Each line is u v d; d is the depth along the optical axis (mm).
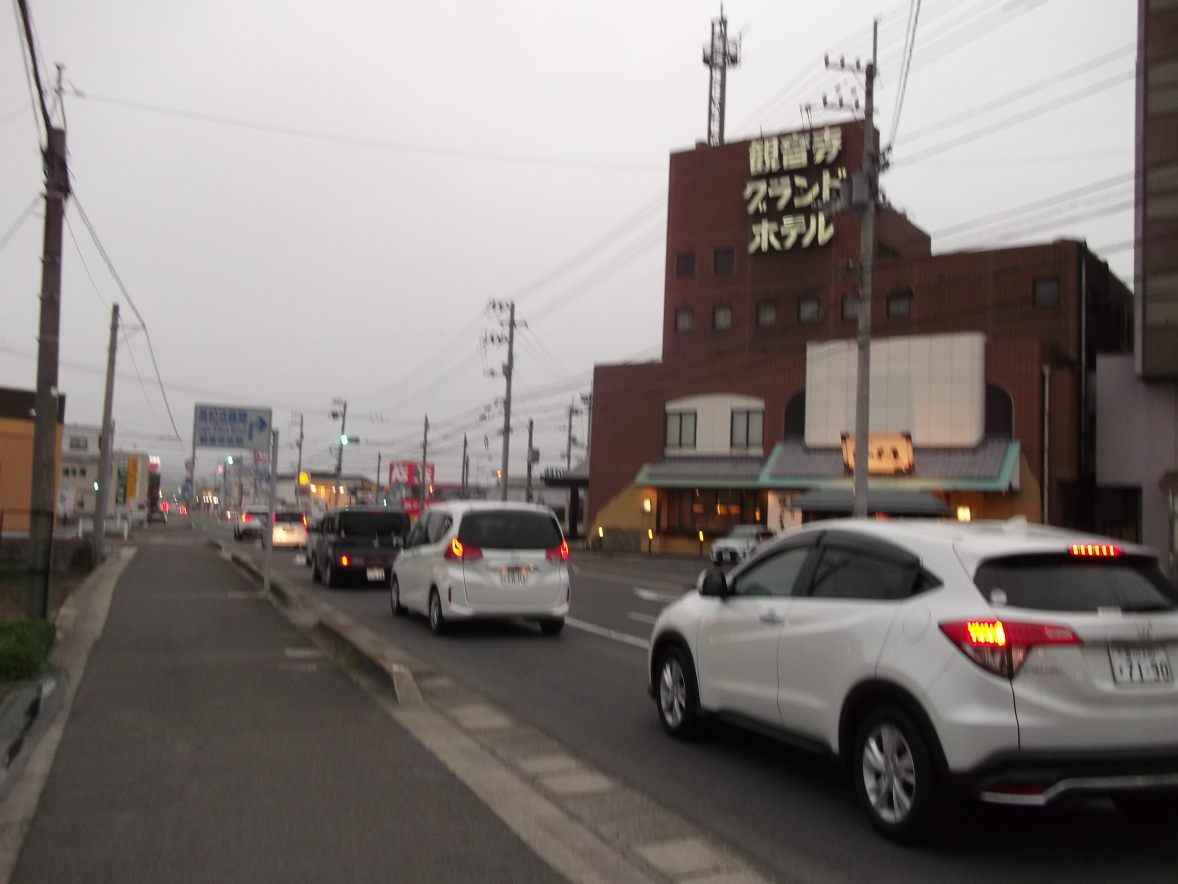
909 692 5371
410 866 5141
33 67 11438
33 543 13391
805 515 40156
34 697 9117
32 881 4910
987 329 40969
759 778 6918
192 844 5438
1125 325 47750
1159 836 5797
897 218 48750
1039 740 4957
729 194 48781
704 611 7637
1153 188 32875
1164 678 5188
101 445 31250
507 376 46844
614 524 47250
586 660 12156
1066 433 36469
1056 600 5277
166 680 10281
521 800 6340
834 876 5094
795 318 46438
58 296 13883
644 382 47156
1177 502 32219
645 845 5539
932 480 34750
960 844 5602
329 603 18656
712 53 56344
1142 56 33031
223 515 120625
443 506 15180
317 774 6855
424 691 9977
